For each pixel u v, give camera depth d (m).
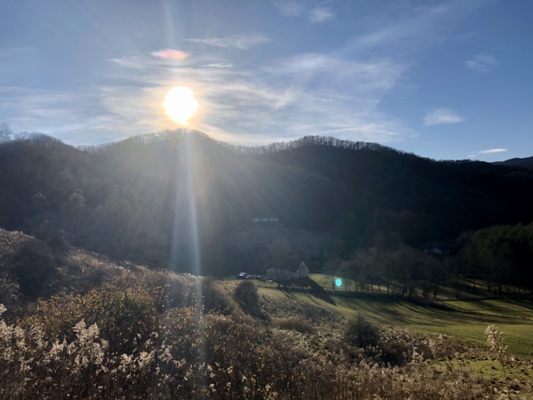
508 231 70.19
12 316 12.12
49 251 22.56
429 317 46.12
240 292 30.22
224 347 8.75
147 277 21.19
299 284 63.06
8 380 5.16
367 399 6.62
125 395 5.54
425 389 7.05
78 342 6.46
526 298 61.22
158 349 8.03
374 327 19.72
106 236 62.12
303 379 7.25
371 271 60.72
